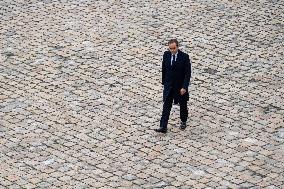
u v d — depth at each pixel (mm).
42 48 34375
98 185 23500
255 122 27734
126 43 34875
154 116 28266
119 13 38344
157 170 24484
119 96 29859
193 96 29781
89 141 26406
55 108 28812
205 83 30906
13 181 23688
